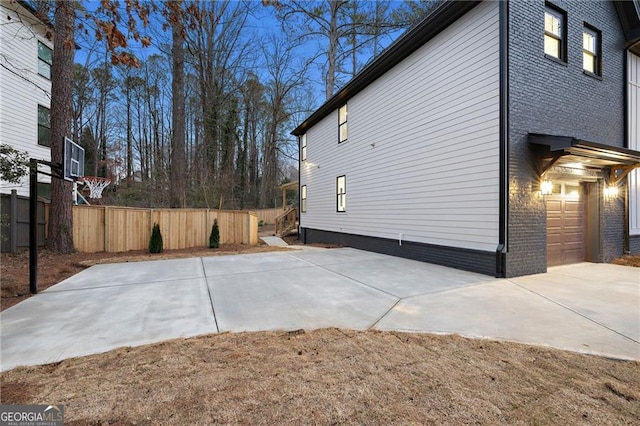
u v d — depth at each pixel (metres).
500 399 1.87
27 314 3.61
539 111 5.80
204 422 1.64
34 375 2.19
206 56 16.62
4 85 10.55
